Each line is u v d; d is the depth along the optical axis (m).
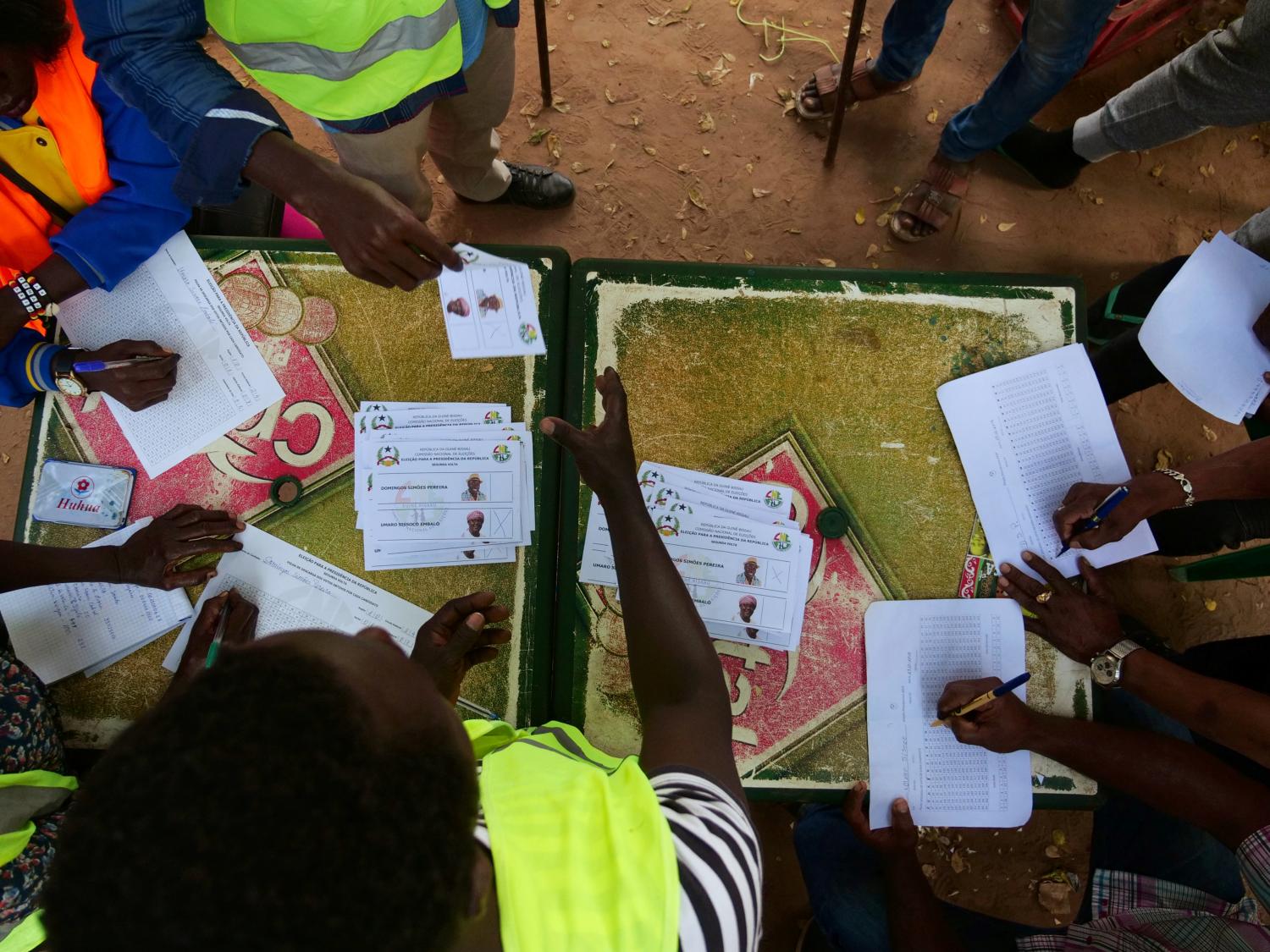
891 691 1.29
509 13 1.31
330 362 1.34
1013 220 2.24
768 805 1.99
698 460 1.33
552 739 0.94
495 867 0.59
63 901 0.43
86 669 1.28
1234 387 1.44
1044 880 1.96
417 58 1.14
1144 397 2.15
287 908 0.42
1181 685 1.24
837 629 1.30
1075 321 1.36
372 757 0.45
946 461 1.34
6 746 1.15
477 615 1.07
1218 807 1.20
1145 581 2.07
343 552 1.30
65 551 1.26
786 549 1.31
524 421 1.34
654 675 0.90
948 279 1.37
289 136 1.05
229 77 1.04
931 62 2.30
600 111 2.27
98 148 1.30
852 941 1.48
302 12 0.98
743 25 2.31
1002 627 1.31
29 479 1.32
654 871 0.59
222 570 1.30
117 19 0.95
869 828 1.30
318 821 0.43
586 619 1.29
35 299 1.30
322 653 0.49
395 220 1.00
